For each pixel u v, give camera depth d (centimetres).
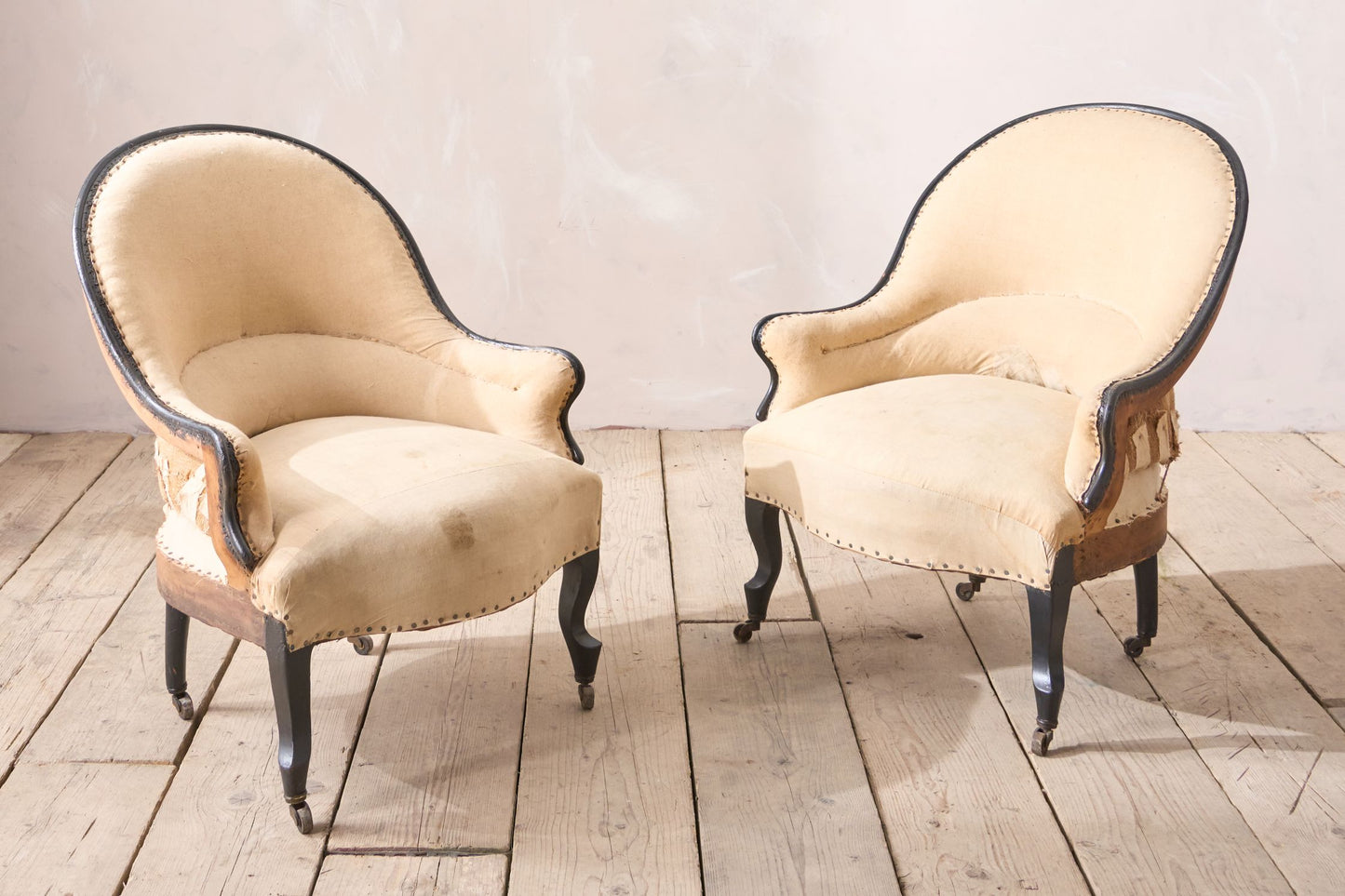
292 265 194
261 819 168
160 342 168
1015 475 173
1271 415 320
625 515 268
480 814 169
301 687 158
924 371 217
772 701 197
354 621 157
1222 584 236
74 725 189
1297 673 205
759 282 310
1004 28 290
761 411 212
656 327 313
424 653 211
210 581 165
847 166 300
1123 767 180
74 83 286
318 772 178
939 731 189
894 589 235
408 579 159
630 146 297
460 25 286
